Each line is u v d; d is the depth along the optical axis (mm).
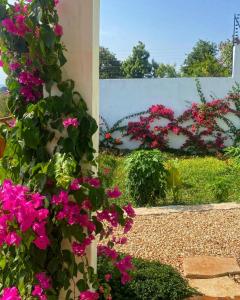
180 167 7824
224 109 10031
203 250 3652
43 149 1852
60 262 1804
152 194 5320
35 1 1711
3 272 1847
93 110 1902
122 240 2330
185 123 10219
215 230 4184
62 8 1814
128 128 10328
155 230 4180
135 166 5328
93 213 1914
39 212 1509
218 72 19297
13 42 1795
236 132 10102
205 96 10148
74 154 1784
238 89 10078
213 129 10078
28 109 1787
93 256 2031
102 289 2143
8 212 1523
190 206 5047
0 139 1990
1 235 1524
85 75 1852
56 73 1778
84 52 1836
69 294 1903
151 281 2674
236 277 3061
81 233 1720
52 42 1691
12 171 1839
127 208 1992
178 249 3676
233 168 7129
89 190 1692
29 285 1770
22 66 1812
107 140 10367
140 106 10344
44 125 1843
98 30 1900
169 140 10266
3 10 1749
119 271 2111
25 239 1552
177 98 10234
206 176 6977
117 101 10383
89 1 1793
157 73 32156
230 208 4953
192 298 2646
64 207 1627
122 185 6238
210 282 2963
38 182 1668
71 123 1753
